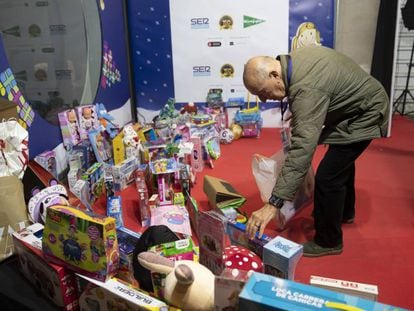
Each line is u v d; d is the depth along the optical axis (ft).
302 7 13.23
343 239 7.48
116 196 8.53
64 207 5.22
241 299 3.70
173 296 4.37
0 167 6.21
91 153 9.70
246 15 13.50
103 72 11.89
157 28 13.99
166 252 5.09
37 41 8.74
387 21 12.98
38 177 6.85
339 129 6.55
